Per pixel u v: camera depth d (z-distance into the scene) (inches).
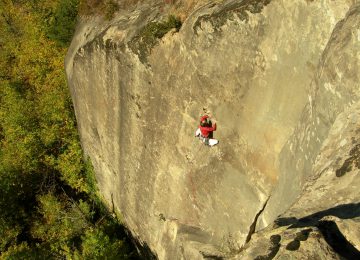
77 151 829.8
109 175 712.4
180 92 454.6
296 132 323.6
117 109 590.2
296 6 316.8
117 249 646.5
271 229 222.8
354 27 263.4
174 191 520.1
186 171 482.9
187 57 430.0
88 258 634.2
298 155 312.0
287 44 331.6
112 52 540.4
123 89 551.2
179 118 470.9
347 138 250.5
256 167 383.2
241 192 405.1
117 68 544.4
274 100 353.7
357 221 193.0
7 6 1086.4
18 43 1048.8
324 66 282.0
